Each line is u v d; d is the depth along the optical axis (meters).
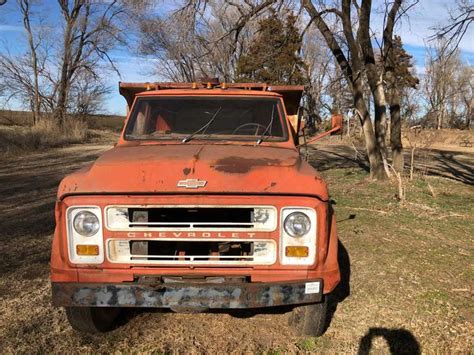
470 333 4.19
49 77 38.03
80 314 3.81
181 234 3.33
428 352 3.89
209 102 4.80
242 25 14.15
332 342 4.01
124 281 3.38
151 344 3.93
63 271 3.39
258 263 3.36
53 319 4.35
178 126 4.69
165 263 3.36
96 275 3.38
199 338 4.05
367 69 12.38
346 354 3.84
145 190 3.29
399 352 3.88
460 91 40.31
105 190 3.31
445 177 13.94
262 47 14.71
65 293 3.38
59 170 16.00
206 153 3.85
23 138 25.47
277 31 14.04
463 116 56.84
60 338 4.02
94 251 3.36
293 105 5.54
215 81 5.47
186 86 5.32
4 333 4.07
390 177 12.41
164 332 4.15
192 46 16.23
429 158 20.16
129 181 3.34
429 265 5.92
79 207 3.35
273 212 3.33
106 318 4.17
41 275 5.50
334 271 3.42
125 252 3.38
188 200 3.30
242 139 4.54
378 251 6.46
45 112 37.25
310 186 3.35
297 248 3.35
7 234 7.34
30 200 10.34
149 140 4.52
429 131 16.52
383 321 4.40
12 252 6.38
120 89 5.46
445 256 6.28
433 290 5.12
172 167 3.44
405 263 5.98
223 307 3.32
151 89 5.32
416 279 5.44
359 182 12.33
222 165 3.47
